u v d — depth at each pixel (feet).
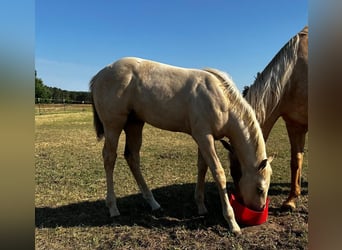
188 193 15.58
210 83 11.53
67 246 10.21
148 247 10.05
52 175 19.22
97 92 13.12
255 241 10.25
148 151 27.63
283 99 12.59
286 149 27.07
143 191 13.79
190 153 26.45
